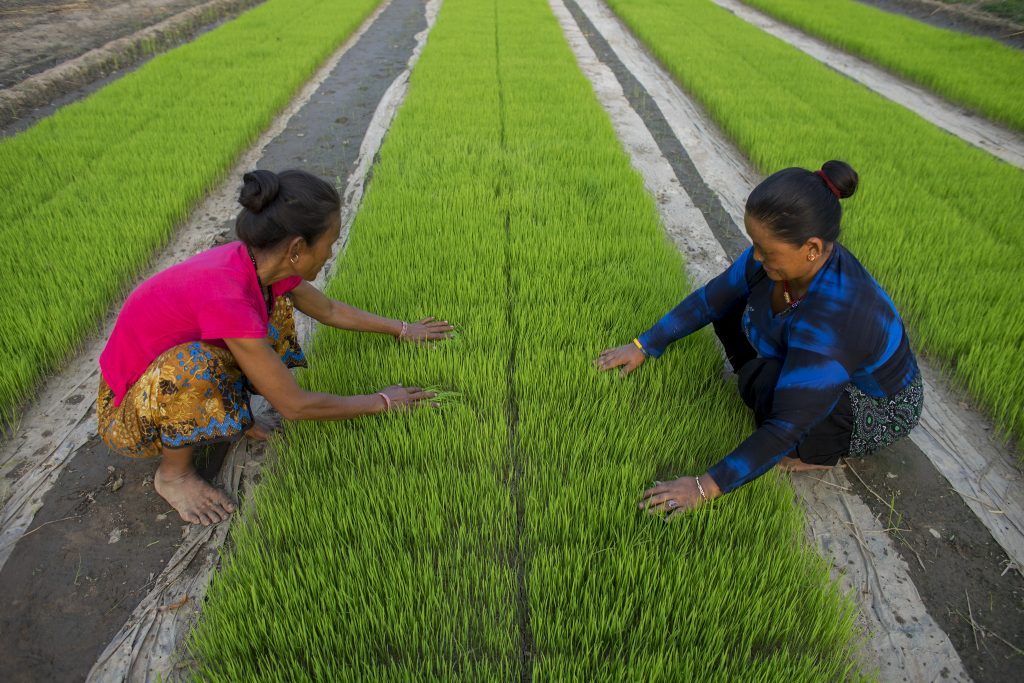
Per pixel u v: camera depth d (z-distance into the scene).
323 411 2.39
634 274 3.68
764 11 12.22
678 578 2.05
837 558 2.34
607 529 2.27
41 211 4.34
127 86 7.02
